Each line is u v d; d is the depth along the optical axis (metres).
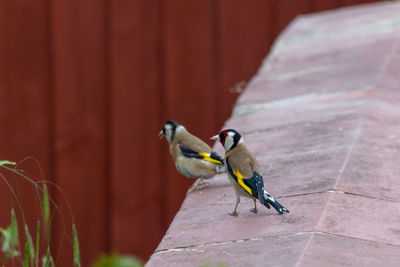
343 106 10.72
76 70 14.53
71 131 14.59
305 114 10.70
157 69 15.02
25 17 14.21
